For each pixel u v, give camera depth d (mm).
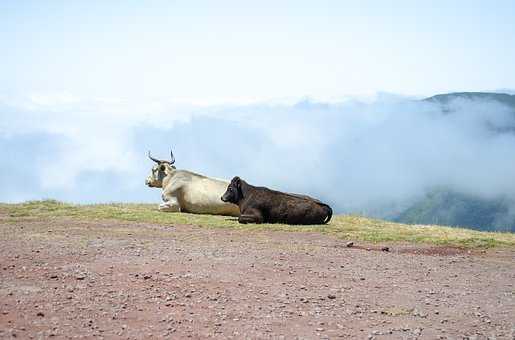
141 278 11172
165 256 13305
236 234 18172
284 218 20766
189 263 12664
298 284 11414
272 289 10914
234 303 9922
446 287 11867
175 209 23297
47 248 13664
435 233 20016
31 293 9867
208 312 9375
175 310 9398
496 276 13227
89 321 8672
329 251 15328
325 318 9383
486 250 17297
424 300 10734
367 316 9609
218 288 10766
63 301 9539
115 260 12625
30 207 22625
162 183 24141
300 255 14445
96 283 10688
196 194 23078
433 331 8984
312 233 19047
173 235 17172
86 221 19672
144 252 13703
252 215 20625
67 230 17281
